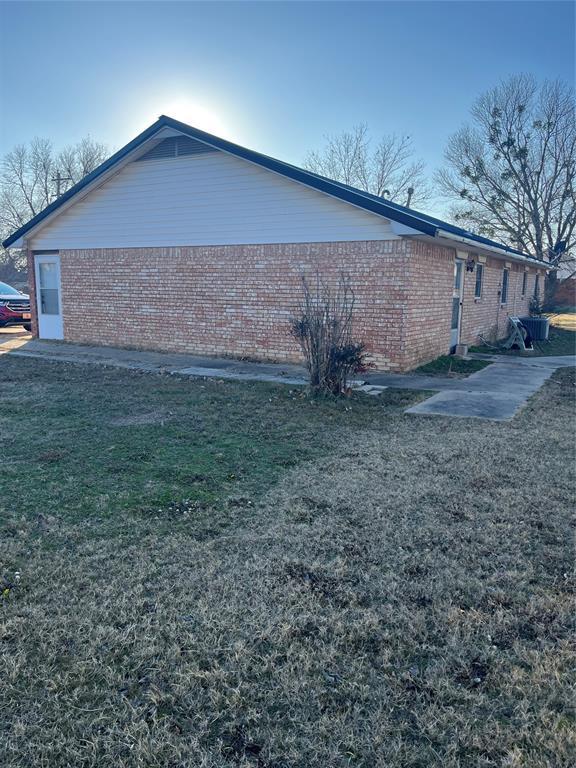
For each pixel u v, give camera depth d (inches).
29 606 115.3
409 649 104.7
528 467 202.2
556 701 92.1
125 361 470.3
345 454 217.5
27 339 627.8
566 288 1486.2
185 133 467.2
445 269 484.1
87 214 555.2
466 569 132.6
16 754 81.0
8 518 156.6
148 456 211.6
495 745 83.7
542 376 417.1
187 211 496.1
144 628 109.0
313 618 112.6
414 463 206.4
